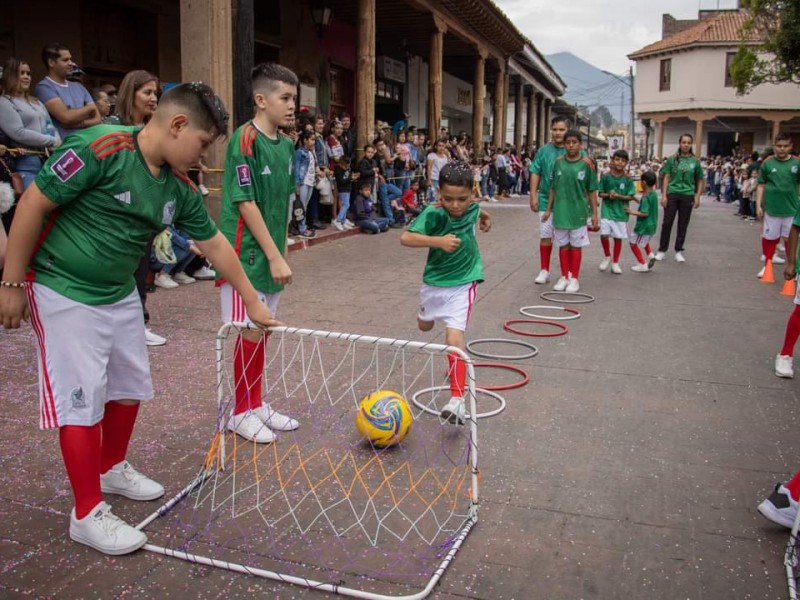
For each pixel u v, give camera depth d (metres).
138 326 3.19
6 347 5.70
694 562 2.99
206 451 3.97
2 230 2.82
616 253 10.10
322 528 3.21
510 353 6.00
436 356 5.84
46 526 3.19
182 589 2.77
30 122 6.50
